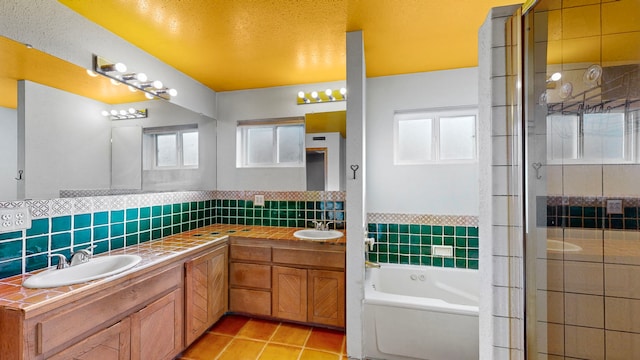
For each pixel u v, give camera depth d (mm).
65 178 1705
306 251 2396
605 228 1087
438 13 1721
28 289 1298
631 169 1085
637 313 1082
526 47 1069
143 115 2266
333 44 2117
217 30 1908
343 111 2838
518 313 1112
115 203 2031
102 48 1856
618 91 1078
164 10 1677
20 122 1489
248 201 3100
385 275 2629
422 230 2674
